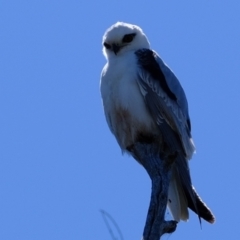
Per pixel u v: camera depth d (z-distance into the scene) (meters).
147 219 11.18
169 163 11.85
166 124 13.20
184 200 12.59
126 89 13.05
